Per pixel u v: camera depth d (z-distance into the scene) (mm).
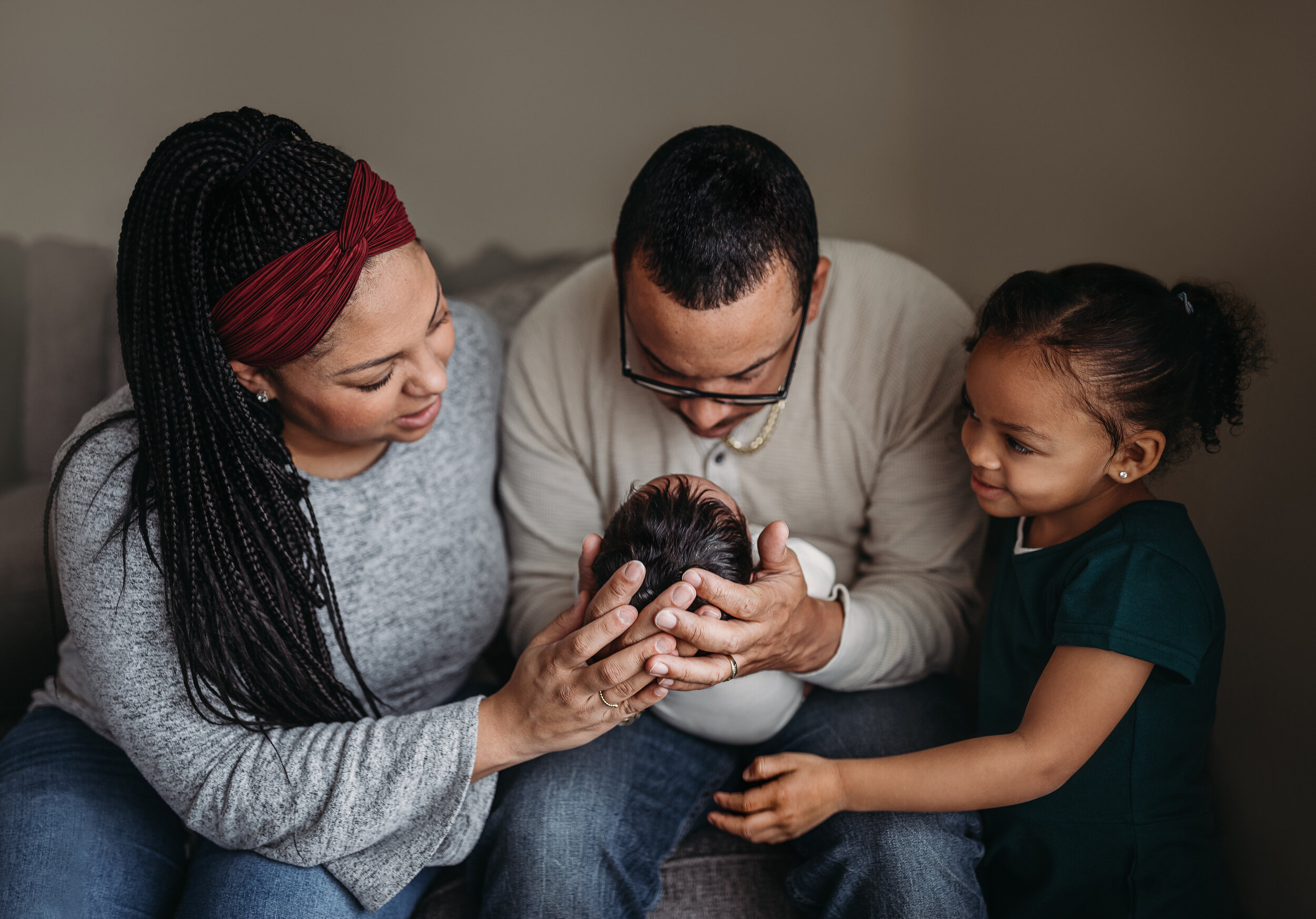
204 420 922
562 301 1339
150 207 854
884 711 1210
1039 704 985
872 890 1024
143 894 1079
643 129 1927
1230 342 1017
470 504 1230
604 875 1069
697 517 1037
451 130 1947
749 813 1049
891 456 1246
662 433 1277
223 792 974
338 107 1928
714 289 941
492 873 1082
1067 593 997
